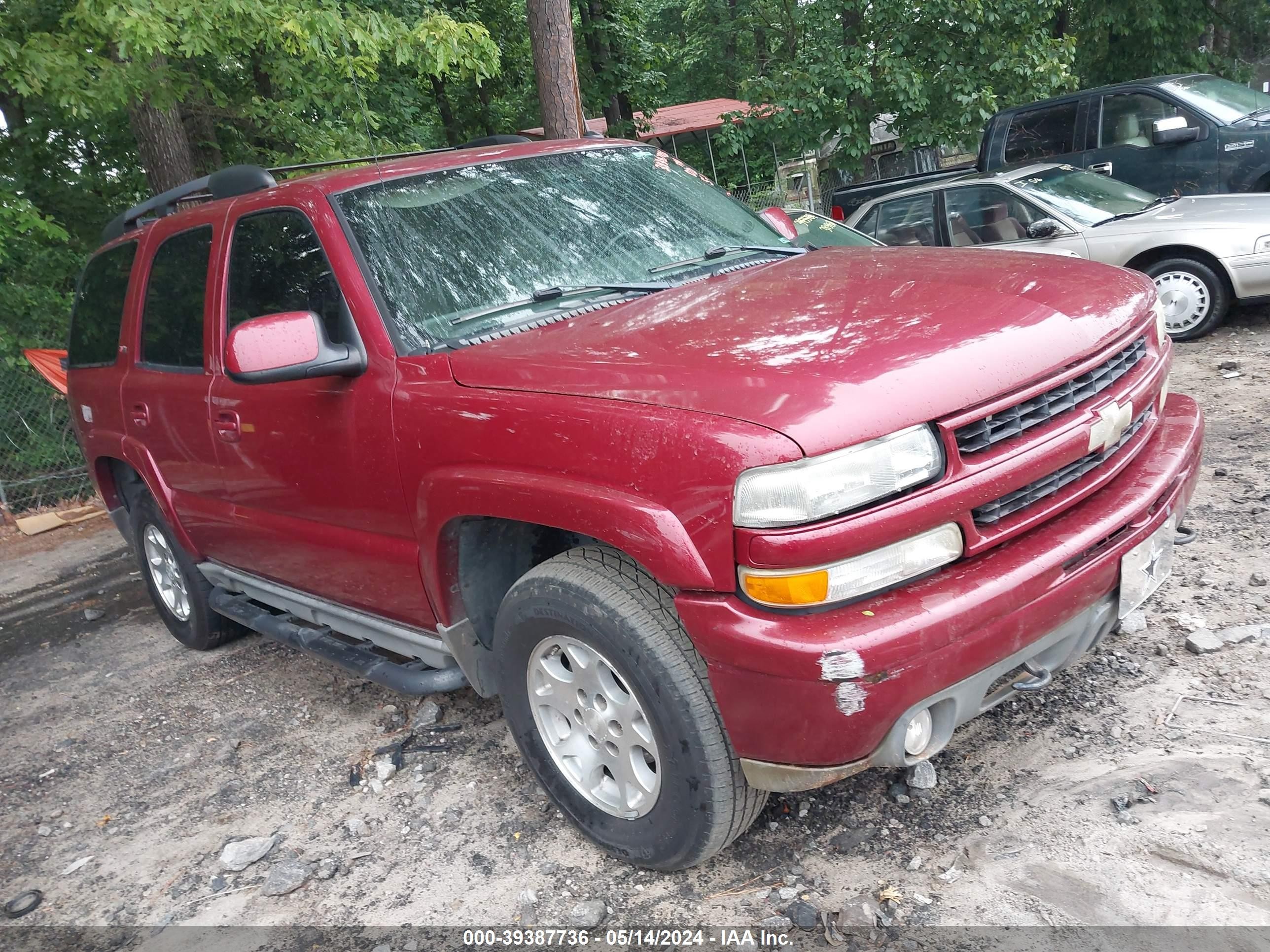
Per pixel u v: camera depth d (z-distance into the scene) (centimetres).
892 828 272
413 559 301
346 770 361
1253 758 273
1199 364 673
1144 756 283
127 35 711
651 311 288
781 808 288
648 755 262
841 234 777
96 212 1127
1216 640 329
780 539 207
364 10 984
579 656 265
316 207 323
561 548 310
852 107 1405
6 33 798
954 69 1358
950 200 851
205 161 1099
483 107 1978
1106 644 345
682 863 259
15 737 446
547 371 257
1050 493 244
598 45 1908
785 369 227
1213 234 706
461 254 316
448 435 269
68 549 799
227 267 368
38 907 311
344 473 312
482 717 380
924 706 219
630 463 227
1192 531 321
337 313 309
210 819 345
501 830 307
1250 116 934
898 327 245
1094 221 773
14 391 923
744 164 1856
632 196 366
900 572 217
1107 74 1833
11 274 980
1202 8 1727
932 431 220
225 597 445
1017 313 252
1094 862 246
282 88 1059
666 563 221
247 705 433
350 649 359
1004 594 222
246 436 352
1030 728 306
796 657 208
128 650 536
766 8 1594
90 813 366
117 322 459
